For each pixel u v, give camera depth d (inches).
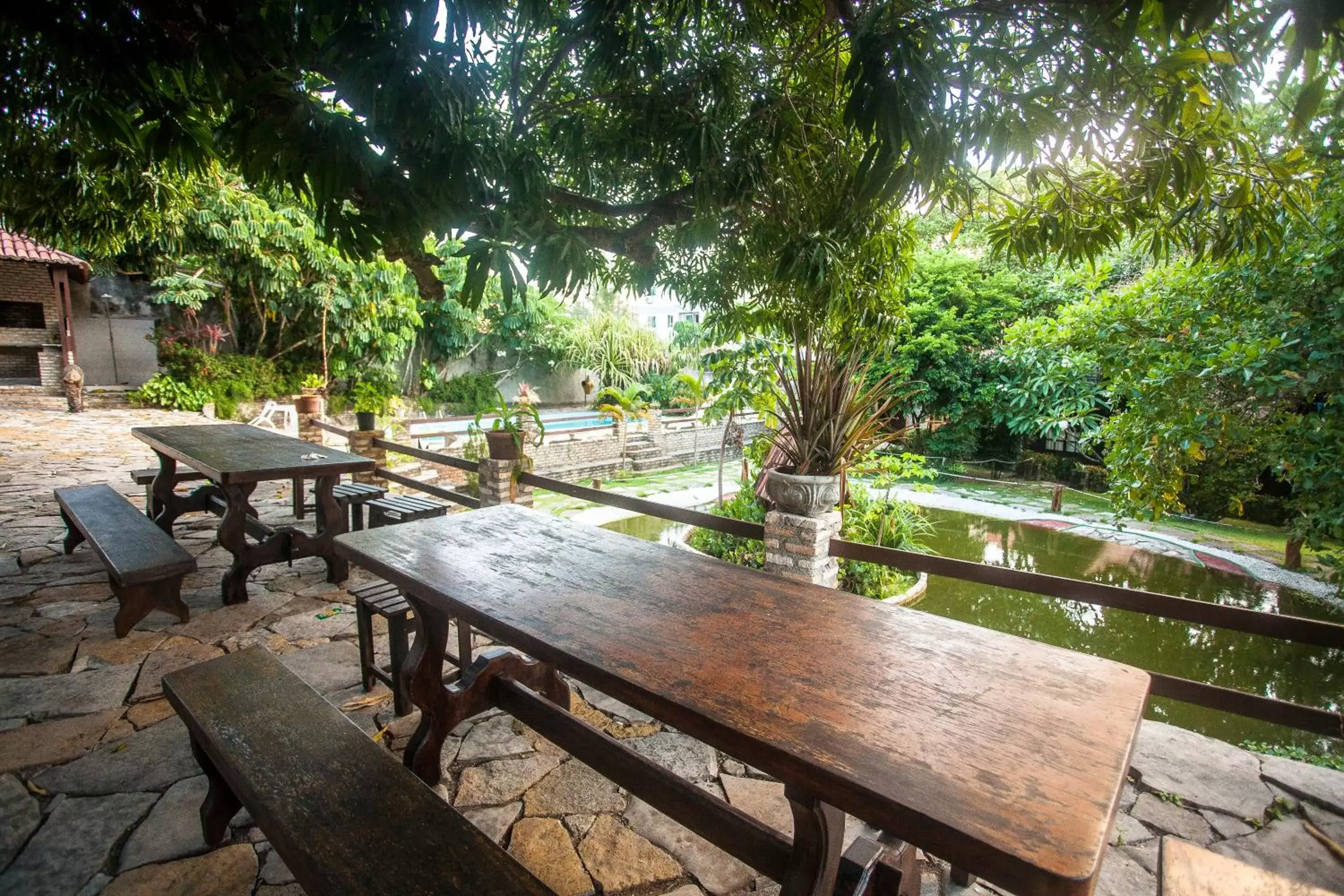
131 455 339.9
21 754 91.3
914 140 70.5
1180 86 74.9
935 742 45.6
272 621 137.6
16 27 70.3
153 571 119.9
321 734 68.3
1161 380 203.8
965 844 36.7
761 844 57.9
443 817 57.5
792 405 142.2
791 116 107.5
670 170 115.9
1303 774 92.3
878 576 263.9
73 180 128.9
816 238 105.9
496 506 114.8
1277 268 178.4
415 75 67.7
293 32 68.2
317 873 51.2
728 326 155.9
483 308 820.6
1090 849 35.3
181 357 598.9
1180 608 85.8
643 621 65.9
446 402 852.0
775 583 78.0
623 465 647.1
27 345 557.3
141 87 78.0
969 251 612.1
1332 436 181.2
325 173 71.6
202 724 69.4
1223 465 295.1
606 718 105.2
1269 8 61.3
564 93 119.0
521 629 63.4
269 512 230.5
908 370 146.6
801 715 48.8
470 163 77.9
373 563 84.9
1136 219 109.9
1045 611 281.0
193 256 537.0
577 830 80.0
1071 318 247.3
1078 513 472.7
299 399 319.9
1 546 183.5
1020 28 75.7
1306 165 94.7
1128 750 45.3
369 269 604.1
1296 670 230.8
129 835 76.7
